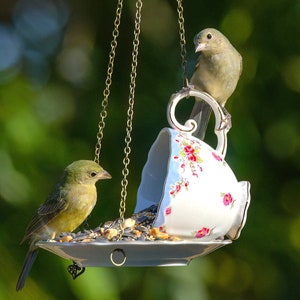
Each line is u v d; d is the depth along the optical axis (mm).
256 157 14094
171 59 14672
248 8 14234
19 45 15266
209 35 11023
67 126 14250
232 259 14336
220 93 11273
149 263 8727
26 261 10523
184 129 9438
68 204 10305
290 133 14422
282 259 14398
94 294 12055
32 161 12852
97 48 15031
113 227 9039
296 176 14617
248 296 14484
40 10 15680
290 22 14289
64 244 8477
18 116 12859
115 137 14070
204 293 13148
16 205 12648
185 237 8820
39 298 12109
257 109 14289
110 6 15039
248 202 9188
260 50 14242
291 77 14391
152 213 9406
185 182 8758
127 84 14641
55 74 14867
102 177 10438
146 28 14844
